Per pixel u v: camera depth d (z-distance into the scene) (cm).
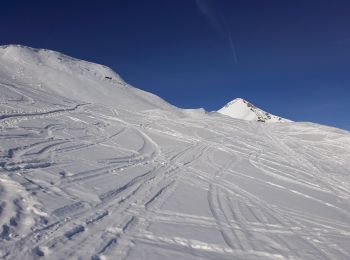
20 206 858
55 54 6512
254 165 2000
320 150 2733
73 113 2638
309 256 904
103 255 709
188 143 2362
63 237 752
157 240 838
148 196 1163
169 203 1130
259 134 3112
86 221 859
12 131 1669
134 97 5366
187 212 1077
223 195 1339
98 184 1177
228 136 2814
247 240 941
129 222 911
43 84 4519
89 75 5850
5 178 1018
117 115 3003
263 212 1209
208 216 1076
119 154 1708
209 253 825
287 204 1354
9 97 2638
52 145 1577
